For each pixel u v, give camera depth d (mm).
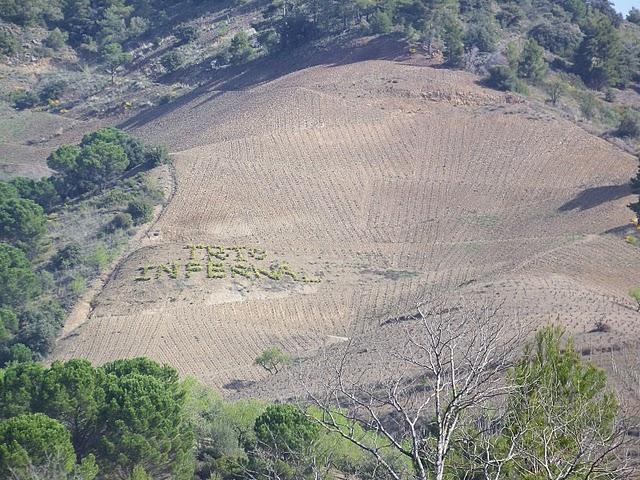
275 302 87000
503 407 22219
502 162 120375
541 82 149625
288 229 107375
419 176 119000
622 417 22500
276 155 125500
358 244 103250
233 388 64875
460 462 20688
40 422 34156
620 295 76188
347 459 29922
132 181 119062
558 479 18578
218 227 107438
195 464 39125
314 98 141125
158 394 38688
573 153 120938
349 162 123000
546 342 24719
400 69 148250
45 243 103188
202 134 140250
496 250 98188
